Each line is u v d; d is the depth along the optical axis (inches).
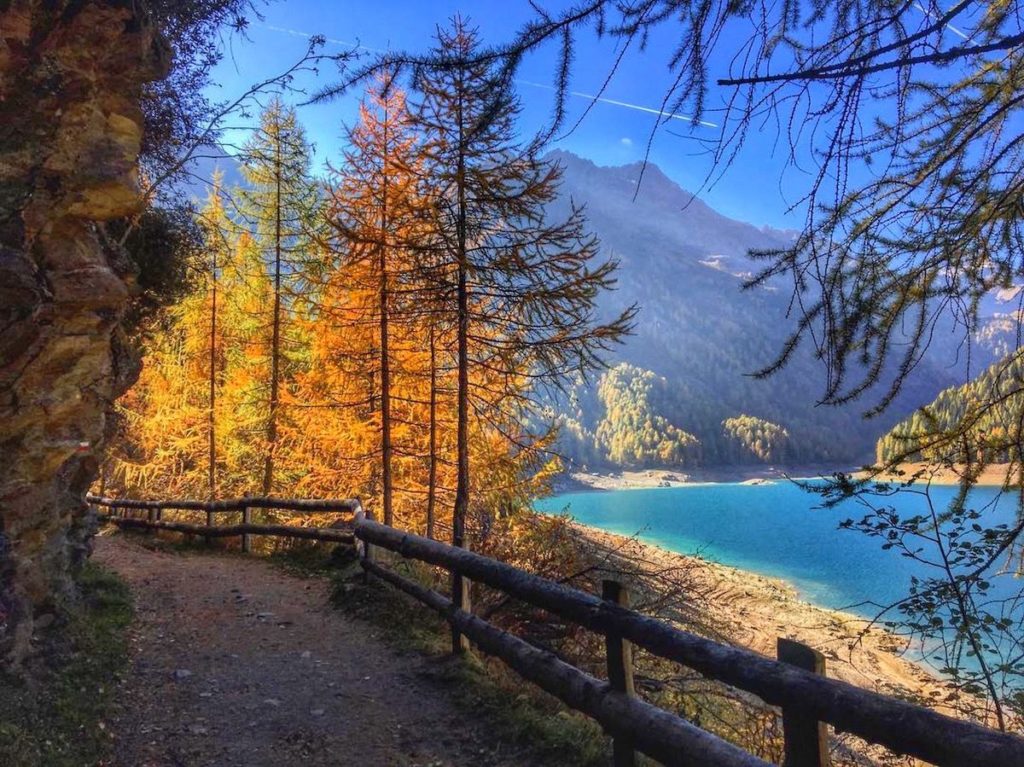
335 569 323.0
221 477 776.9
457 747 149.5
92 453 230.8
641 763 133.9
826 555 1680.6
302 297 522.3
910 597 146.8
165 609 251.0
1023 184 96.1
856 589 1152.2
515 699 167.0
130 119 183.2
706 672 105.8
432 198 382.0
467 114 314.7
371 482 534.6
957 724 73.6
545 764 138.6
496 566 173.2
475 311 404.5
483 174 350.0
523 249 364.8
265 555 386.0
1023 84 93.4
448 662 193.9
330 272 487.8
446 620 215.0
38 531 177.3
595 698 130.9
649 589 394.0
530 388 430.6
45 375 167.5
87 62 167.9
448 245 380.5
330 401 520.7
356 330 489.7
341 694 178.4
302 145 561.3
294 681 187.9
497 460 460.8
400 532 245.6
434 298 397.7
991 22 87.7
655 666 312.2
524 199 362.3
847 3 84.0
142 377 739.4
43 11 159.6
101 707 158.9
